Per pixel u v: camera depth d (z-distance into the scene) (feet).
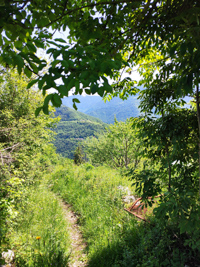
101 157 73.46
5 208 11.79
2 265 10.41
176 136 9.31
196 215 7.15
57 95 3.64
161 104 10.52
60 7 6.79
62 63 3.81
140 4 7.20
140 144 11.70
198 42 4.32
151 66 12.26
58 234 15.40
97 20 7.38
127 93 13.30
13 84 23.58
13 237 12.90
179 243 10.47
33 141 22.43
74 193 26.30
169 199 7.87
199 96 8.30
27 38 5.43
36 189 25.80
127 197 21.17
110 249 12.53
